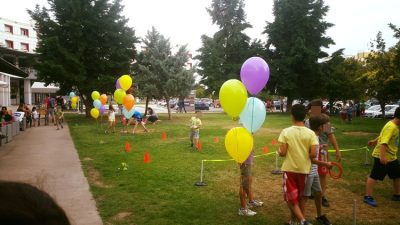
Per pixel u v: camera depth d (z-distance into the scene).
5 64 11.23
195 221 5.49
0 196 0.66
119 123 24.67
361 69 35.88
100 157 10.97
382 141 6.08
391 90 21.27
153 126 22.44
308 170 4.91
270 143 14.66
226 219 5.59
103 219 5.55
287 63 35.97
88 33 27.34
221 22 39.66
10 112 17.39
